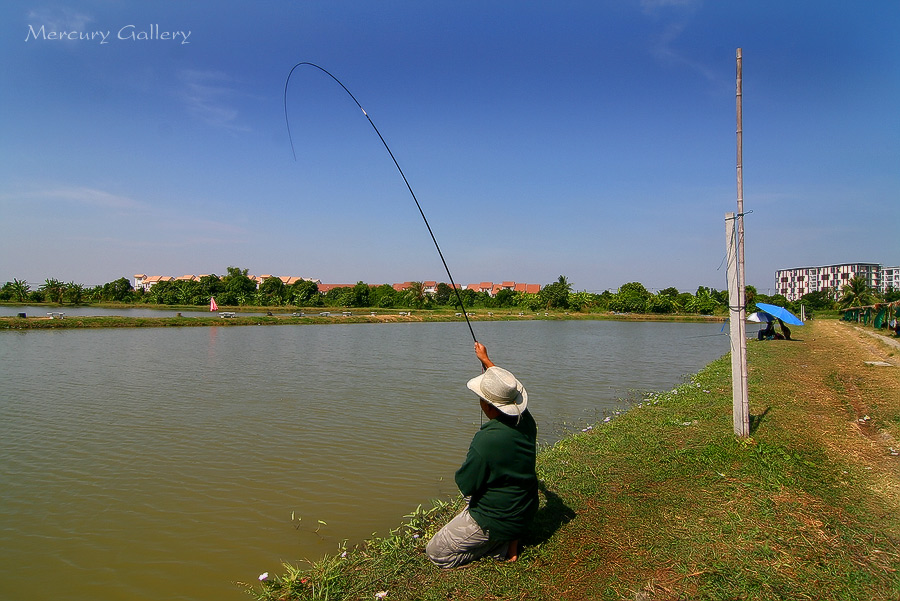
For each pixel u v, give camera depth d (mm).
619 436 7852
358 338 33219
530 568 4039
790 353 20156
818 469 6039
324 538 5648
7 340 28156
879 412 9180
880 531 4492
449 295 96438
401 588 3926
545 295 91188
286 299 85375
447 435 9680
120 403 12336
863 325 40406
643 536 4488
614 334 41438
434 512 5770
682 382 15844
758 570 3902
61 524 6016
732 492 5352
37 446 8906
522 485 3990
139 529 5887
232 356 22141
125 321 39344
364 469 7828
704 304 84625
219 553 5352
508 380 4004
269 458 8312
